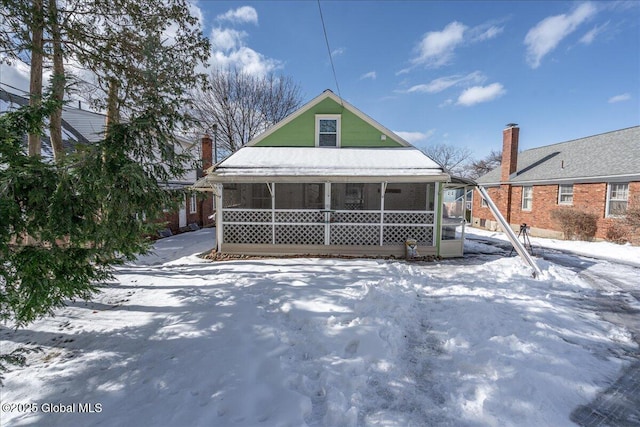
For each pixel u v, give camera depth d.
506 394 2.61
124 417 2.41
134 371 3.07
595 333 3.90
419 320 4.25
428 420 2.39
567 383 2.78
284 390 2.68
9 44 5.12
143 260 8.64
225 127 22.30
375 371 3.03
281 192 13.32
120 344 3.70
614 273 7.12
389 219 9.14
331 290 5.27
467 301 4.81
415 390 2.77
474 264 7.88
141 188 3.19
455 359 3.24
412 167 8.86
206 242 12.27
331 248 8.96
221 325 3.93
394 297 4.80
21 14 4.70
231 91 22.12
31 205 2.78
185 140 16.42
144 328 4.11
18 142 3.17
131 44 5.95
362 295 4.98
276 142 11.48
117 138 3.13
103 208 3.20
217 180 8.53
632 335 3.86
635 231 10.79
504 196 17.38
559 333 3.84
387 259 8.48
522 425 2.31
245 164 9.25
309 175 8.39
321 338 3.58
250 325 3.89
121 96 6.28
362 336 3.58
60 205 2.81
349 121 11.33
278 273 6.72
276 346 3.41
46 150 10.29
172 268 7.49
